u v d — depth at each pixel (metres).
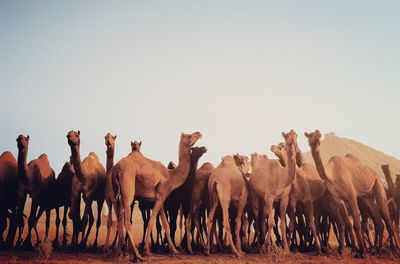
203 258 13.01
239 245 14.12
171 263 11.72
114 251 13.45
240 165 17.25
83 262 11.60
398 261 12.95
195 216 15.12
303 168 16.39
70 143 13.25
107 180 13.04
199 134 13.97
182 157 13.80
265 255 13.56
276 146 15.39
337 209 15.14
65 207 16.05
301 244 16.00
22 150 14.23
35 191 15.03
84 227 13.90
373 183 14.90
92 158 14.82
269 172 14.27
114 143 15.00
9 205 15.02
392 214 17.25
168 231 13.51
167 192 13.43
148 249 13.03
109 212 13.11
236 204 14.59
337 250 15.16
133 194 12.58
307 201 14.82
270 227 13.78
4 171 14.87
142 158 13.45
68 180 15.66
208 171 15.53
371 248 15.91
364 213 16.52
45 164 16.00
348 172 14.45
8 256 12.62
